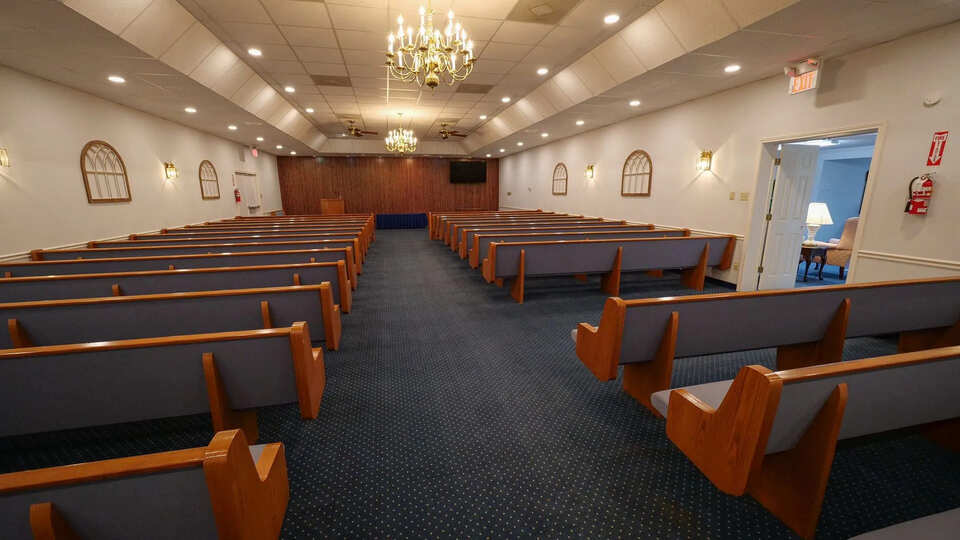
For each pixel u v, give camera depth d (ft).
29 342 7.16
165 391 5.14
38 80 14.65
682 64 14.19
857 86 12.64
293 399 5.47
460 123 34.78
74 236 16.16
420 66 15.52
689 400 4.94
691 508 5.36
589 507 5.40
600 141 28.35
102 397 5.04
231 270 10.35
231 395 5.28
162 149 22.53
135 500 2.63
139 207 20.30
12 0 9.14
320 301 8.05
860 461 6.30
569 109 22.04
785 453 4.83
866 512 5.29
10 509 2.44
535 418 7.50
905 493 5.63
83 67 13.69
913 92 11.24
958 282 8.75
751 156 16.56
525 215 33.19
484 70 19.62
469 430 7.14
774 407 3.78
